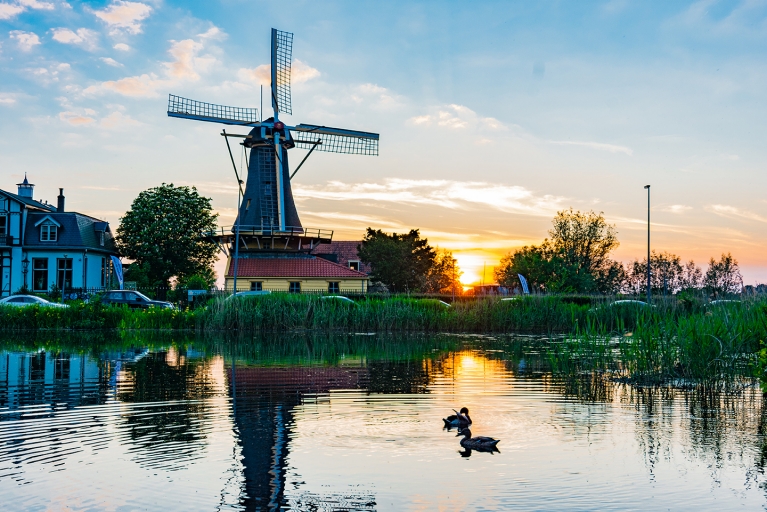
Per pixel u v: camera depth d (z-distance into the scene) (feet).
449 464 37.73
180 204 239.71
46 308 140.15
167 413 50.55
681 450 40.78
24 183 220.84
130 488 33.71
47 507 31.35
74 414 50.11
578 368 77.25
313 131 204.44
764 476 36.06
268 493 33.01
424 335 129.49
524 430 45.68
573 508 31.60
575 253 252.01
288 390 60.80
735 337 63.72
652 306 104.94
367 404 54.29
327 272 203.41
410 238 275.18
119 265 179.11
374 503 31.94
